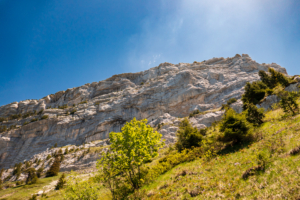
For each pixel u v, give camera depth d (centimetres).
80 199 1034
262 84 5406
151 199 1005
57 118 12306
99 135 11231
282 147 879
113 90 16400
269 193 581
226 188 761
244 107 3706
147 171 1573
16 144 11281
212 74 12006
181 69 13988
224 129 1706
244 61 12081
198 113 9056
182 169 1405
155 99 12056
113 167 1219
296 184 546
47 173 6512
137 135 1328
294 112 1723
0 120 14262
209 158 1434
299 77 3884
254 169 800
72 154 8256
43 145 10800
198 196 810
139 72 17638
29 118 13738
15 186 5744
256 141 1351
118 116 12006
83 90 17012
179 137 2870
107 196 1374
